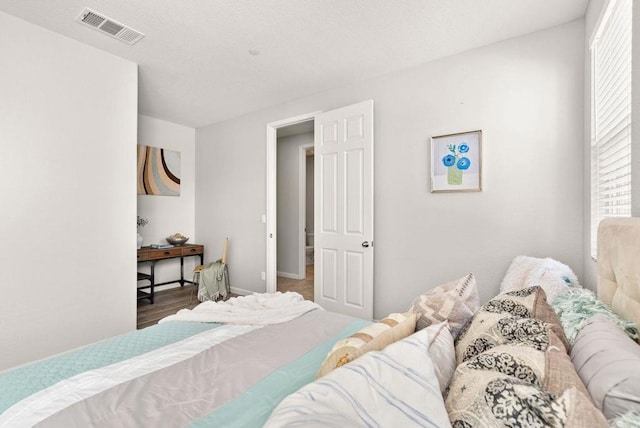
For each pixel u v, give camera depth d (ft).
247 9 7.02
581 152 7.28
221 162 15.33
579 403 1.71
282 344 4.68
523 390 1.91
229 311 6.19
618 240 3.48
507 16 7.20
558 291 5.68
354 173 10.45
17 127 7.38
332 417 1.98
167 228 15.37
